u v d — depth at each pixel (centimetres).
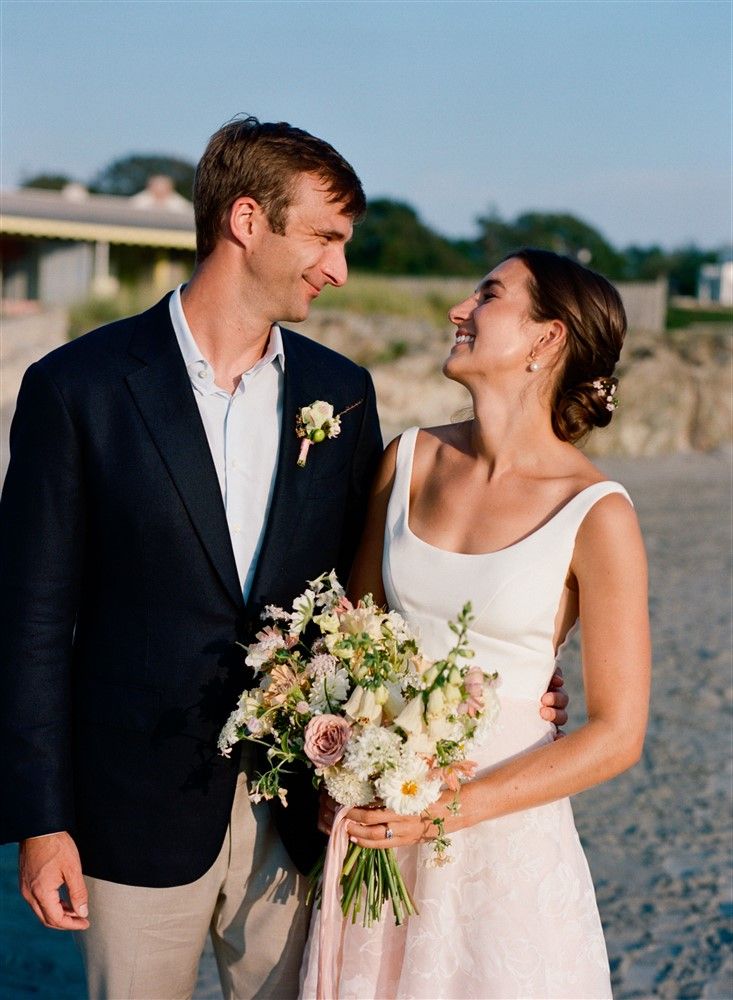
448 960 250
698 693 702
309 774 269
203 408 263
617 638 245
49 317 2064
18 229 2453
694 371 2005
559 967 249
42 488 252
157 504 253
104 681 259
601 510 249
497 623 252
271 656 243
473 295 270
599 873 470
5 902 445
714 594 965
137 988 265
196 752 259
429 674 227
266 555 262
